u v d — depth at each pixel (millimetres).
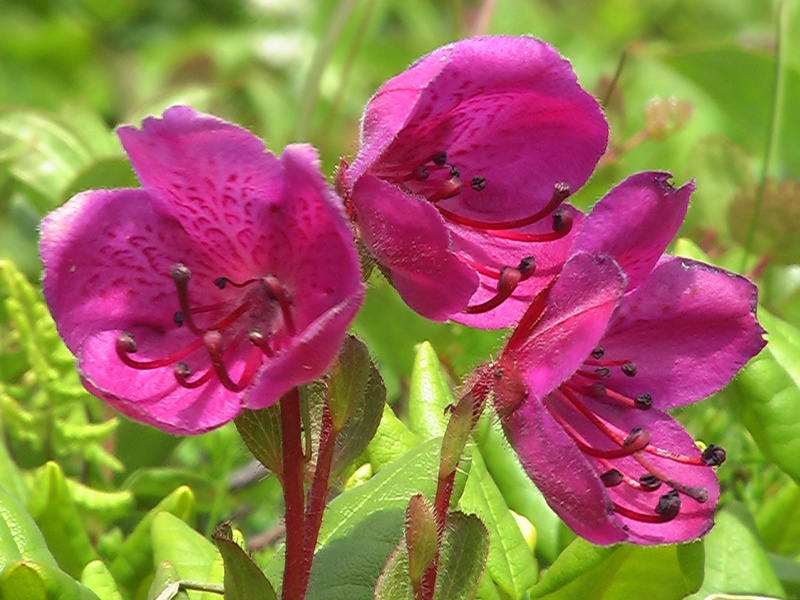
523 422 327
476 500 380
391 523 358
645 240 333
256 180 323
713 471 341
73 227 326
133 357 330
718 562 382
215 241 331
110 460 432
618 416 346
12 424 430
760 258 483
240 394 325
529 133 347
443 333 447
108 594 373
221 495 427
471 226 349
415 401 389
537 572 382
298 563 331
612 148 505
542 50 335
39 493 390
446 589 337
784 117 516
